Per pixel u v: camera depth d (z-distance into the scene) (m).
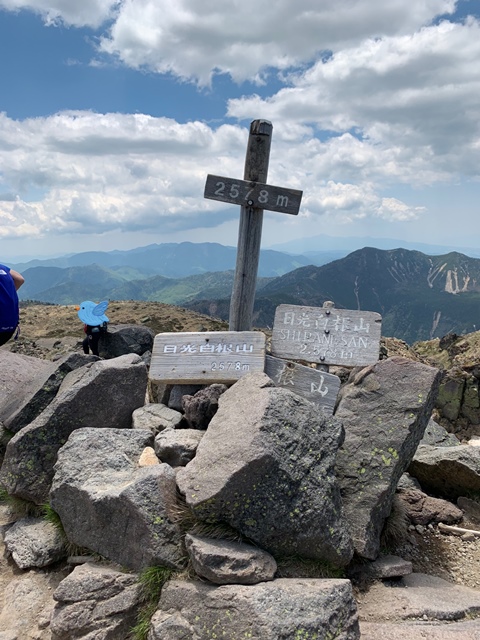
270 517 1.58
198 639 1.35
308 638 1.28
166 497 1.68
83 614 1.54
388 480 1.86
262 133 2.64
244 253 2.73
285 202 2.62
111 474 1.86
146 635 1.50
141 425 2.21
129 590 1.59
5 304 1.71
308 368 2.41
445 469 2.40
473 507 2.32
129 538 1.68
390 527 2.01
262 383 1.92
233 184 2.64
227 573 1.44
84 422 2.22
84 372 2.33
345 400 2.10
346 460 1.92
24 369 3.21
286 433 1.66
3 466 2.20
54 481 1.88
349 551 1.66
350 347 2.54
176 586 1.50
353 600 1.44
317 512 1.61
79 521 1.81
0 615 1.71
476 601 1.63
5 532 2.10
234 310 2.78
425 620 1.53
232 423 1.76
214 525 1.60
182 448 1.94
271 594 1.36
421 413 2.01
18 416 2.40
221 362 2.46
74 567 1.86
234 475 1.55
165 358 2.50
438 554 2.03
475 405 5.50
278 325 2.64
